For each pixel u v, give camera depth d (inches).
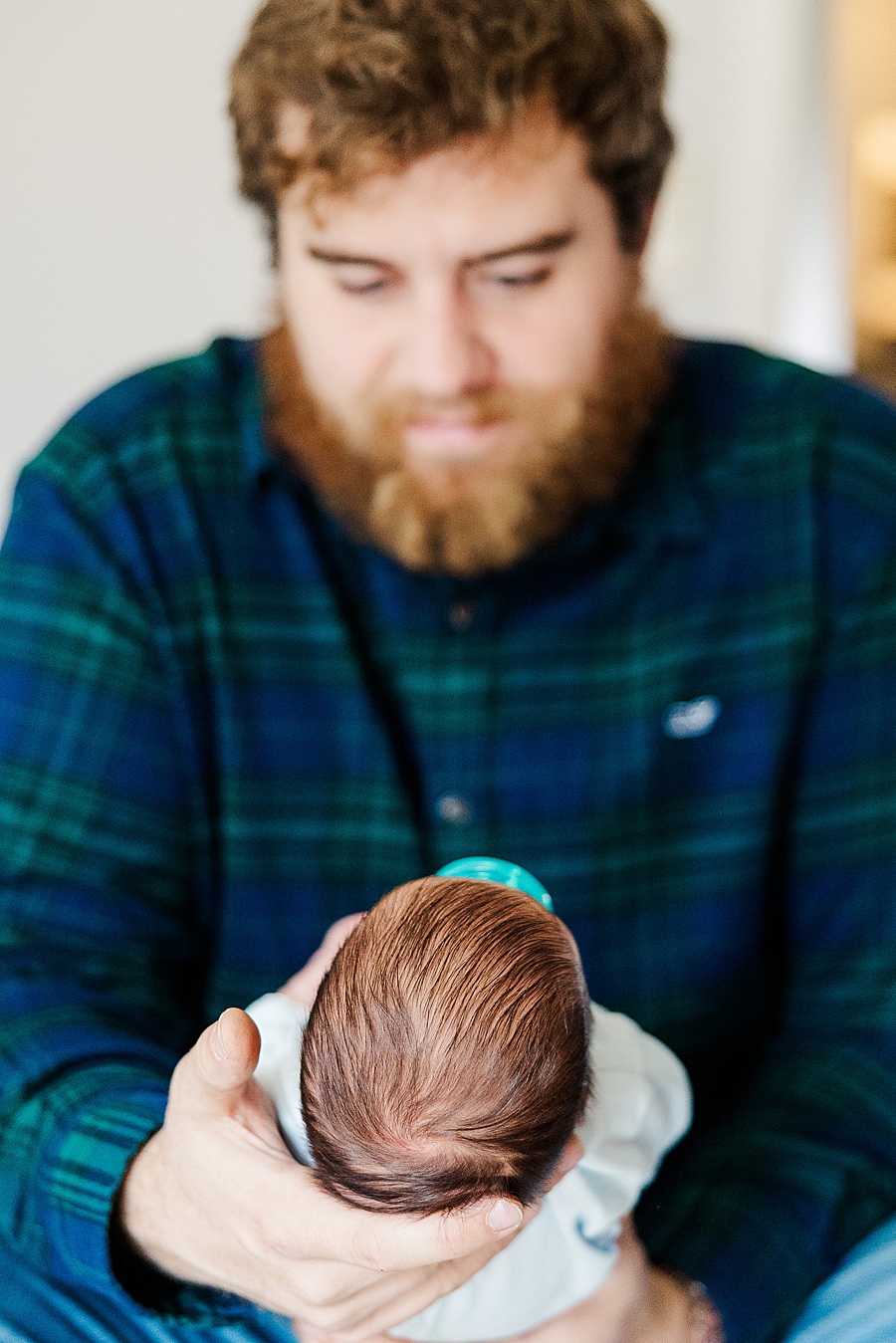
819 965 40.2
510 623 40.3
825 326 105.8
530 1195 23.4
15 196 88.1
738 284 102.2
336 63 29.4
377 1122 23.0
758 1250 31.3
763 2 96.1
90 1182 28.8
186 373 42.9
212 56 86.7
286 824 40.6
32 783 37.9
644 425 38.8
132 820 39.0
